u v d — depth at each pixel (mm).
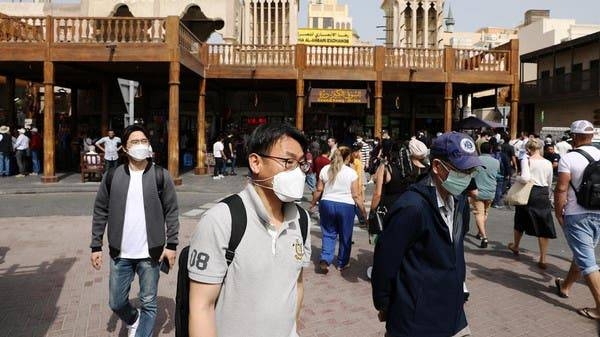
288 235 2391
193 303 2221
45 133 17141
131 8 24688
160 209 4215
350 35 28844
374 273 2994
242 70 21094
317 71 21078
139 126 4207
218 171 19703
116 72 20672
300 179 2314
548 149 15445
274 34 38375
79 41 17062
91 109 28500
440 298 2914
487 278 6969
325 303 5875
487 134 20391
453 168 2877
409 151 6094
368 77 21094
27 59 16953
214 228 2236
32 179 18234
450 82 21328
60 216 11539
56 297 6051
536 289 6492
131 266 4203
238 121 27922
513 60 21828
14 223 10641
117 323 5215
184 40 18203
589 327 5242
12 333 4945
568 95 30922
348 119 28297
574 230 5453
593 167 5297
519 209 7820
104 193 4203
